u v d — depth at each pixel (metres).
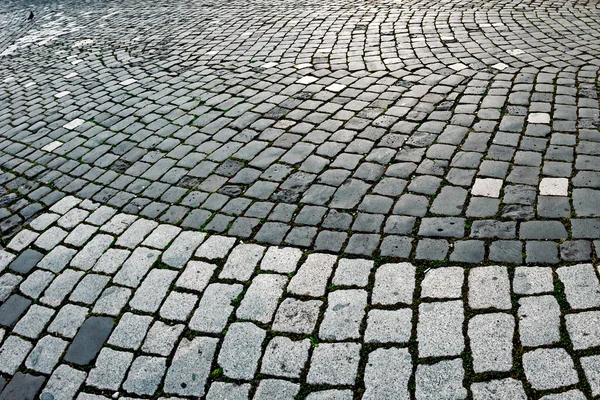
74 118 5.56
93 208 3.96
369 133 4.41
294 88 5.50
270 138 4.56
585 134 3.96
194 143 4.67
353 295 2.83
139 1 11.18
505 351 2.41
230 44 7.28
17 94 6.62
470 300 2.69
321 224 3.41
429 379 2.35
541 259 2.86
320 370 2.47
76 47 8.34
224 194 3.88
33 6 12.66
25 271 3.41
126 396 2.50
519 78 5.02
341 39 6.88
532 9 7.26
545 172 3.58
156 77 6.40
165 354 2.67
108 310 2.99
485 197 3.43
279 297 2.89
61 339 2.86
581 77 4.88
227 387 2.46
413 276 2.89
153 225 3.65
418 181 3.70
